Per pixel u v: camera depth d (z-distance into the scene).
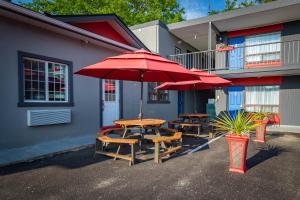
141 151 5.81
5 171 4.23
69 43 7.47
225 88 13.95
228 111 13.83
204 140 7.59
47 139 6.73
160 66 4.55
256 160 5.15
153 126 5.79
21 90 6.00
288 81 12.19
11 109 5.79
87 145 6.38
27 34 6.18
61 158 5.18
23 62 6.13
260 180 3.85
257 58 12.82
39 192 3.30
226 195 3.24
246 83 13.34
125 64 4.48
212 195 3.24
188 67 16.66
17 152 5.43
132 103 10.73
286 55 11.93
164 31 13.50
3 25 5.62
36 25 6.31
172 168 4.46
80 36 7.44
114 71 6.05
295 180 3.87
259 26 12.70
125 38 10.73
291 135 9.00
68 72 7.45
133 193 3.28
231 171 4.31
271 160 5.16
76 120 7.74
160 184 3.63
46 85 6.84
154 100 12.62
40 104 6.49
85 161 4.93
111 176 3.98
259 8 10.62
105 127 8.72
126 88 10.34
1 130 5.59
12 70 5.82
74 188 3.45
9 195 3.20
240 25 12.66
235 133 4.39
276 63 12.23
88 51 8.24
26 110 6.13
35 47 6.39
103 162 4.86
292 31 11.83
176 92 15.18
